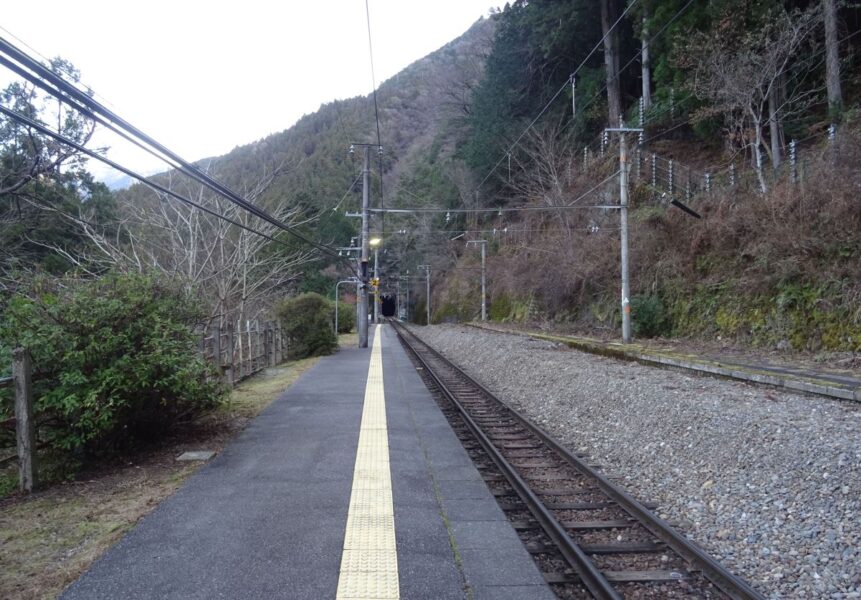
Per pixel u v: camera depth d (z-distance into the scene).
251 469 6.47
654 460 7.30
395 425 8.97
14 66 4.45
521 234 38.66
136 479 6.20
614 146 31.77
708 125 25.48
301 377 15.22
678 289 19.34
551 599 3.63
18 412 5.83
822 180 14.91
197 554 4.20
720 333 16.44
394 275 77.31
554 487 6.55
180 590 3.67
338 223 54.72
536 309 33.03
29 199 13.14
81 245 18.36
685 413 8.32
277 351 21.03
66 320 6.40
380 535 4.57
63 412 6.17
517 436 9.12
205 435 8.26
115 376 6.38
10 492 5.84
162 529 4.68
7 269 13.78
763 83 19.20
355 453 7.20
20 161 11.18
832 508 4.98
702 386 10.31
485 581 3.85
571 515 5.62
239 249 19.33
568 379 12.80
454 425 9.90
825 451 5.93
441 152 70.56
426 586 3.75
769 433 6.78
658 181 27.89
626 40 33.16
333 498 5.46
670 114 28.61
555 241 31.02
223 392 8.26
